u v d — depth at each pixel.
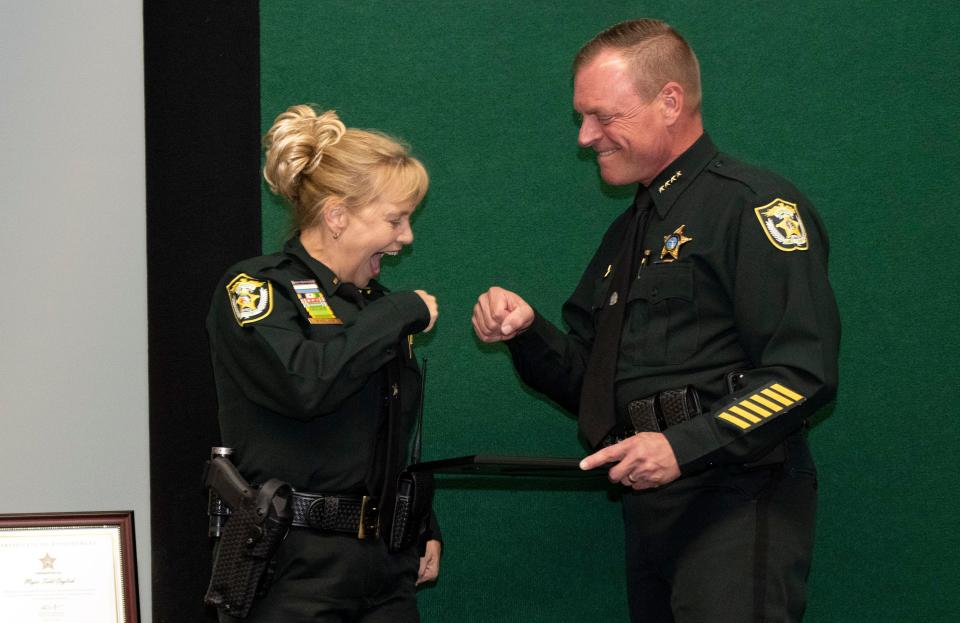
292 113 2.47
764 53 3.54
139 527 3.29
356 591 2.29
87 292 3.30
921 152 3.56
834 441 3.50
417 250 3.45
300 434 2.28
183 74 3.36
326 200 2.36
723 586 2.37
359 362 2.22
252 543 2.16
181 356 3.30
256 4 3.40
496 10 3.49
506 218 3.48
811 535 2.45
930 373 3.53
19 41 3.30
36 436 3.26
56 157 3.30
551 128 3.51
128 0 3.35
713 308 2.52
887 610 3.47
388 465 2.34
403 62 3.45
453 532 3.41
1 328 3.26
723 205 2.54
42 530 3.03
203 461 3.29
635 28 2.71
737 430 2.30
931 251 3.55
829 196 3.54
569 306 3.08
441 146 3.46
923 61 3.57
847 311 3.53
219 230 3.35
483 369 3.45
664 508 2.53
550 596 3.43
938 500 3.51
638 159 2.69
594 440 2.62
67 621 3.00
